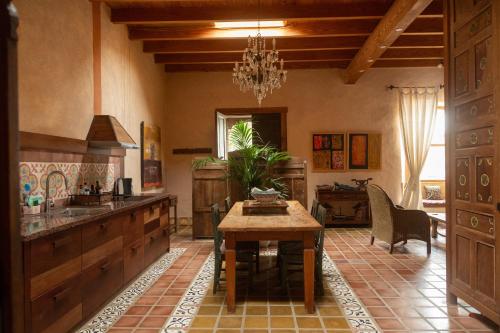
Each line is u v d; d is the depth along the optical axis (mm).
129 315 2752
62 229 2225
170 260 4406
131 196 4297
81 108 3832
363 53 5570
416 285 3400
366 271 3863
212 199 5801
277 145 7082
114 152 4523
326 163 7098
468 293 2625
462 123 2686
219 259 3225
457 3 2734
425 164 7293
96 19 4184
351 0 4465
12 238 764
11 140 770
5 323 759
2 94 758
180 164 7145
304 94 7109
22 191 2801
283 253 3242
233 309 2803
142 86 5801
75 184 3600
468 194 2619
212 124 7113
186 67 7047
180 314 2771
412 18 4035
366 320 2627
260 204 3535
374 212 5027
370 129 7102
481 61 2438
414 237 4609
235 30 5238
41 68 3148
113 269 3055
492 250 2344
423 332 2432
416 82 7074
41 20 3156
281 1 4496
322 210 3141
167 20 4609
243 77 4480
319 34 5094
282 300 3055
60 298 2230
